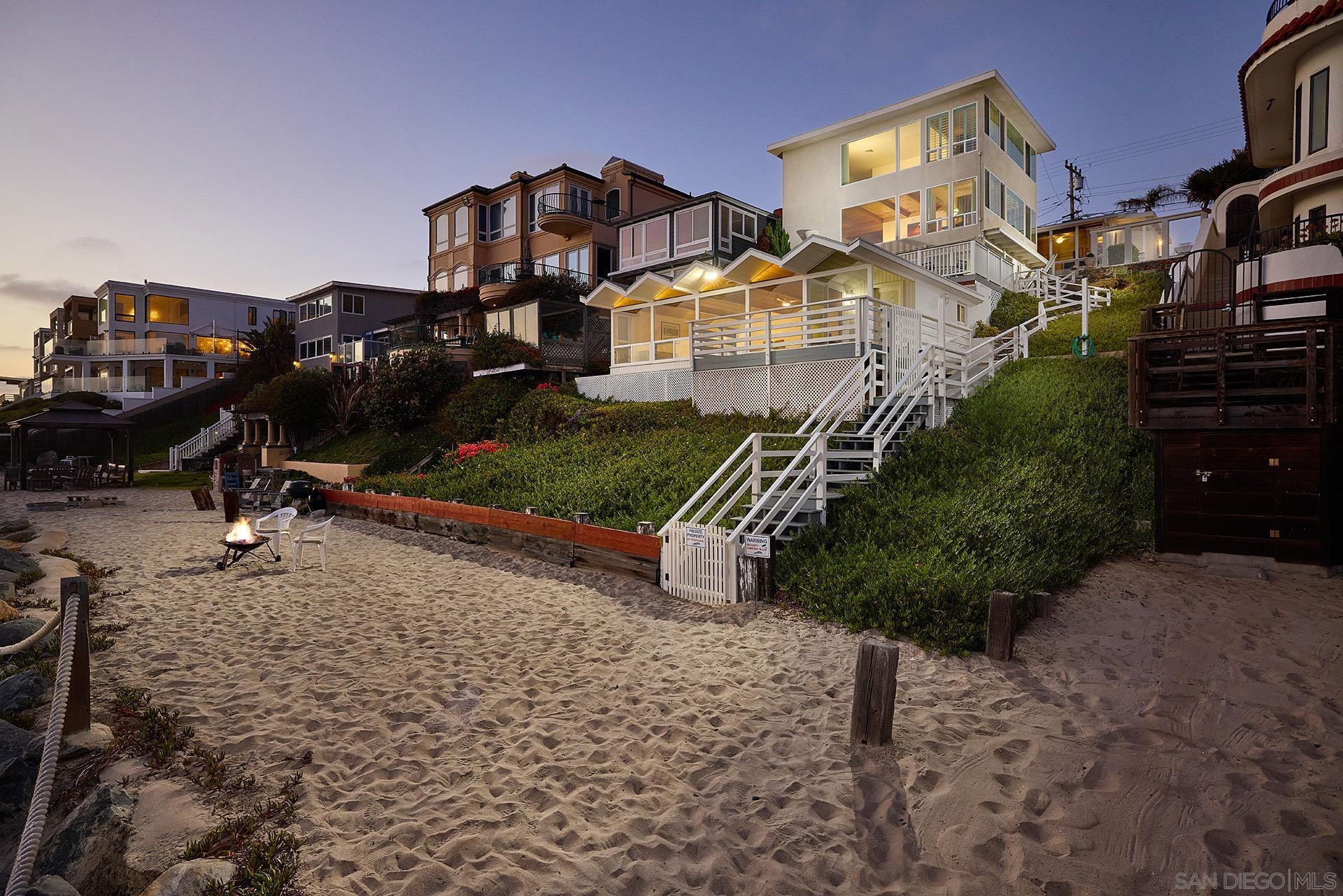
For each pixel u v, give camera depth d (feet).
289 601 29.68
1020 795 14.11
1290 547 29.48
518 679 20.84
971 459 38.34
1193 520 31.48
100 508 66.18
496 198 134.00
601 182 127.75
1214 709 17.67
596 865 12.04
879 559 27.71
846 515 32.76
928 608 23.18
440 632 25.50
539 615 27.94
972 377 53.67
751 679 20.52
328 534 49.60
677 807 13.85
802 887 11.56
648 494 42.39
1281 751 15.51
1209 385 32.04
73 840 11.88
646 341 77.46
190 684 19.84
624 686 20.21
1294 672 19.75
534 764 15.66
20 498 74.95
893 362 49.55
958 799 13.96
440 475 60.54
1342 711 17.34
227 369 170.09
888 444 42.47
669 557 31.04
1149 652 21.59
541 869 11.92
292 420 98.94
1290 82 51.62
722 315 72.08
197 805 13.50
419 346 99.55
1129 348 32.83
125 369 161.79
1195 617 24.58
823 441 34.40
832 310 54.44
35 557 36.45
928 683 19.65
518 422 71.67
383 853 12.22
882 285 65.10
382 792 14.38
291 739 16.53
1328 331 28.63
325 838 12.61
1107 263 120.78
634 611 28.45
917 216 97.91
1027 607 24.14
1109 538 32.04
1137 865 11.99
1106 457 38.19
